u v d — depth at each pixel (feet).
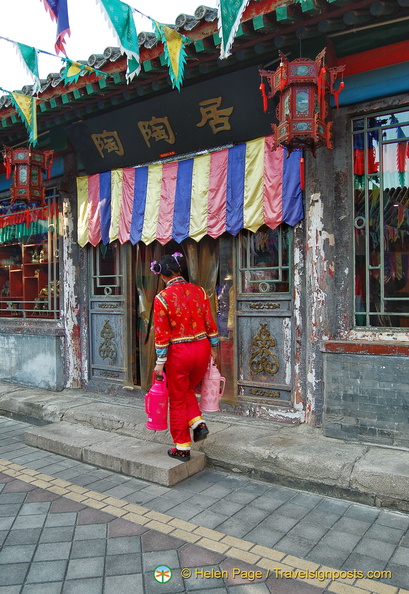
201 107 14.96
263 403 15.16
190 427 12.70
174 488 11.85
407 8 11.13
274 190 14.24
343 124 13.25
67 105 16.55
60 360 20.21
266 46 12.52
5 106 17.78
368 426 12.42
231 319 15.74
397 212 12.90
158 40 12.73
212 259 16.35
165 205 16.66
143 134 16.69
